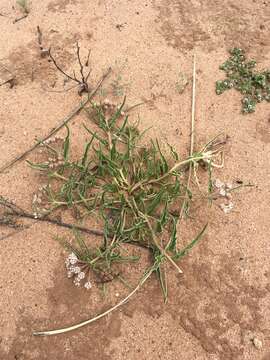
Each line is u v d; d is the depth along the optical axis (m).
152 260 0.49
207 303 0.47
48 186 0.53
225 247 0.50
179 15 0.71
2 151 0.57
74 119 0.60
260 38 0.67
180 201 0.53
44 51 0.67
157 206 0.52
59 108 0.61
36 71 0.65
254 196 0.53
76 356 0.44
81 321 0.46
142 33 0.69
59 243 0.50
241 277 0.48
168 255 0.49
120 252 0.49
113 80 0.64
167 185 0.52
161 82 0.63
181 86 0.62
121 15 0.71
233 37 0.68
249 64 0.64
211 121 0.60
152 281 0.48
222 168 0.55
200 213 0.52
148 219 0.50
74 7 0.72
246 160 0.56
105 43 0.68
